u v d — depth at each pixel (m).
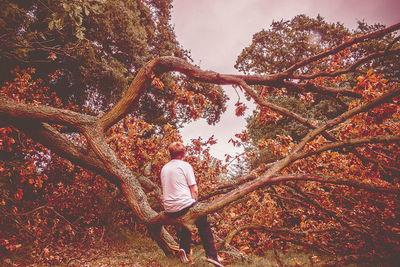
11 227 7.41
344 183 4.04
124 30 13.02
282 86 6.28
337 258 5.76
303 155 4.51
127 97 6.05
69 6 5.67
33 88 10.48
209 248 3.44
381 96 4.22
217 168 9.24
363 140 4.54
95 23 11.34
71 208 9.52
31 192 9.23
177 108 6.53
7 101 5.98
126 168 5.61
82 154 6.58
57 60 11.34
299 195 7.10
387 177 6.89
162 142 9.16
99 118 6.11
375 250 5.76
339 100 6.34
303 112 16.61
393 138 4.42
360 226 6.21
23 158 9.88
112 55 14.23
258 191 6.54
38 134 6.31
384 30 4.75
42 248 6.83
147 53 15.59
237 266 5.70
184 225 3.38
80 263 6.34
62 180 9.98
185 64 6.24
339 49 5.23
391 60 14.41
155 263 5.94
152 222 4.62
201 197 8.76
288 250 7.64
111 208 10.15
